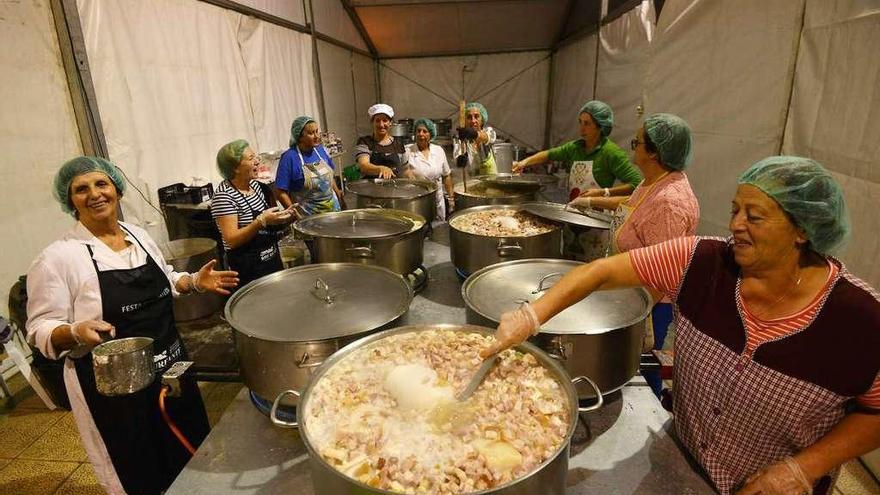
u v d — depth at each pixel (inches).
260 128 171.9
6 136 85.4
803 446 39.4
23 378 110.2
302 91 212.8
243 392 57.7
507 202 103.9
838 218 33.7
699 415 43.1
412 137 211.0
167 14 121.2
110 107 103.0
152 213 116.1
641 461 45.4
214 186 143.5
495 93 356.2
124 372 45.6
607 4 223.3
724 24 112.7
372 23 305.7
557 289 44.8
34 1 88.3
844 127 75.4
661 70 149.9
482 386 43.9
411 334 51.8
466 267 78.7
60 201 58.5
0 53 83.7
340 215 93.6
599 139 106.7
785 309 36.6
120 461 60.7
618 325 51.2
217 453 47.4
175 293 66.6
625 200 82.3
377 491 29.9
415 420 40.0
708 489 42.4
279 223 85.6
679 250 42.2
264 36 175.2
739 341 38.7
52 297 53.6
